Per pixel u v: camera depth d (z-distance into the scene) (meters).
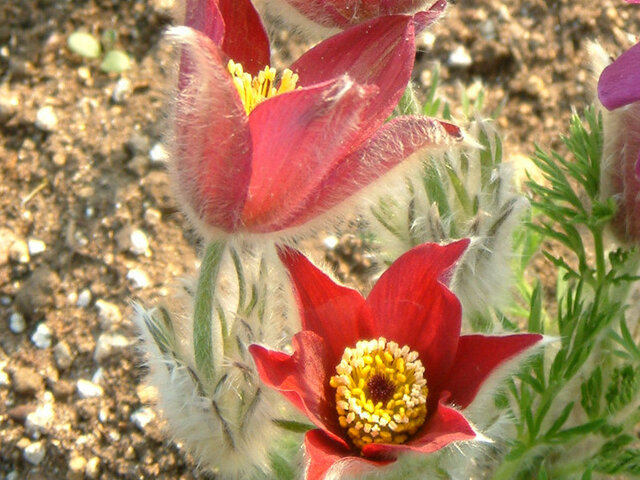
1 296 0.24
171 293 0.24
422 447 0.13
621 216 0.19
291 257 0.15
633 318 0.22
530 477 0.21
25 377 0.23
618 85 0.15
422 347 0.15
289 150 0.13
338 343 0.15
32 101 0.27
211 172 0.13
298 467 0.17
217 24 0.13
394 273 0.15
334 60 0.16
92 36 0.28
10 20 0.28
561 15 0.28
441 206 0.18
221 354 0.16
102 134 0.26
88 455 0.22
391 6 0.16
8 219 0.25
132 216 0.25
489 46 0.28
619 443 0.20
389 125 0.13
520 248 0.21
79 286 0.24
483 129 0.18
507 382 0.17
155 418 0.22
